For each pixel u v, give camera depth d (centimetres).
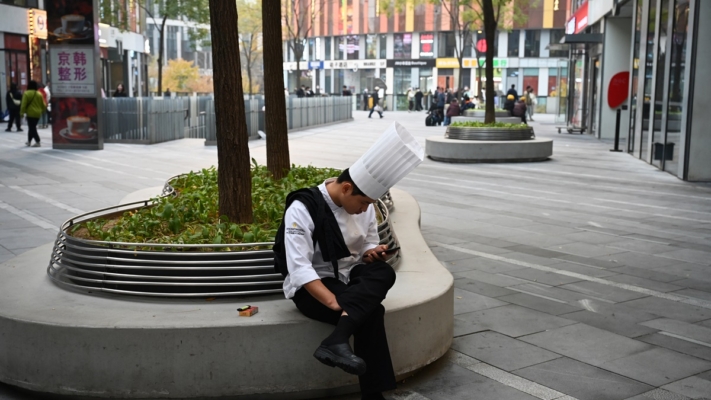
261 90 7694
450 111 3597
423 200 1184
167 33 8162
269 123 867
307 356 414
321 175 873
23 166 1591
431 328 463
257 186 754
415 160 387
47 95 2884
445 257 793
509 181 1423
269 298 454
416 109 5919
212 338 404
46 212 1041
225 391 409
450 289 491
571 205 1144
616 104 2498
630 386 452
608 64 2523
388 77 6912
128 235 529
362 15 6912
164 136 2312
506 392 441
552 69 6181
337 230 403
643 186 1361
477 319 580
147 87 5700
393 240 571
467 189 1312
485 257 795
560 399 432
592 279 706
